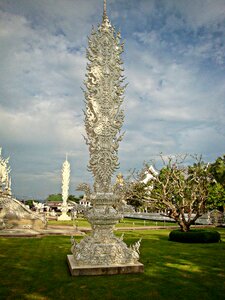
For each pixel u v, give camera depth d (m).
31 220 26.98
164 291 8.73
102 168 11.48
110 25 12.71
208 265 12.66
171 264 12.70
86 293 8.37
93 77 12.08
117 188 11.41
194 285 9.48
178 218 22.58
